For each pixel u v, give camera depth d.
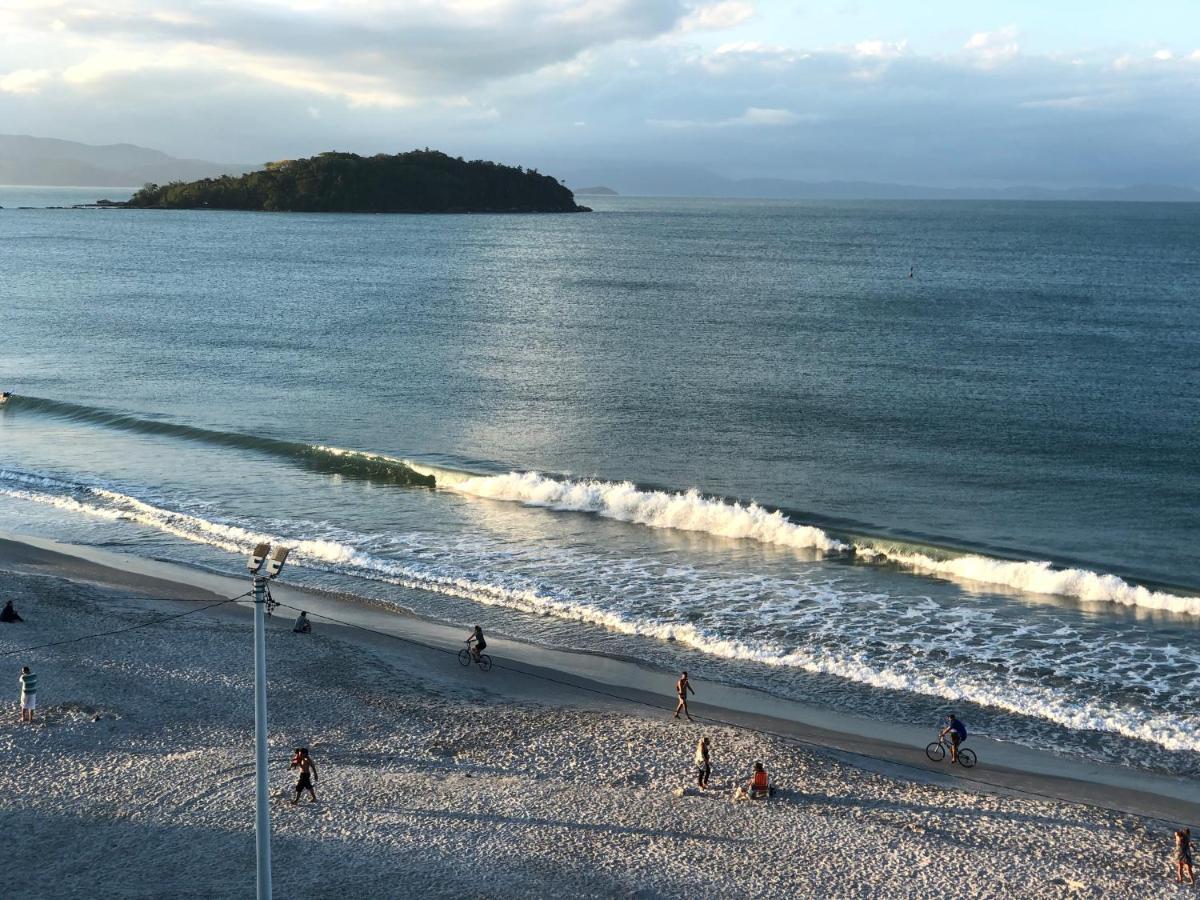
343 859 20.59
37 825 21.66
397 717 27.61
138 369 80.69
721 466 54.47
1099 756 26.02
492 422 64.25
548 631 34.22
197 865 20.22
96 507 47.69
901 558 41.19
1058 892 19.91
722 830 22.05
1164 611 35.75
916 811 23.05
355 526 45.28
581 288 137.38
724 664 31.72
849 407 67.00
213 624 33.88
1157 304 119.75
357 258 182.75
